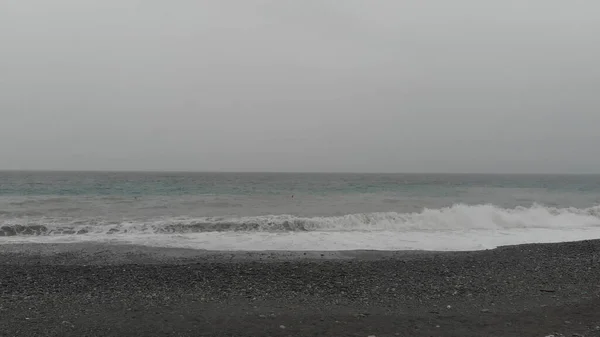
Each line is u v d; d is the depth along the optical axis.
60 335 6.06
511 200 34.91
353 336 6.12
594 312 7.36
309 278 9.98
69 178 71.94
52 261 12.18
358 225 19.77
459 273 10.59
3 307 7.47
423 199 34.09
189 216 22.28
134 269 10.87
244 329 6.40
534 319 6.95
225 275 10.22
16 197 31.25
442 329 6.43
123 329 6.34
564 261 12.20
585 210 24.77
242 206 28.19
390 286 9.27
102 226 17.84
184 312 7.27
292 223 19.30
